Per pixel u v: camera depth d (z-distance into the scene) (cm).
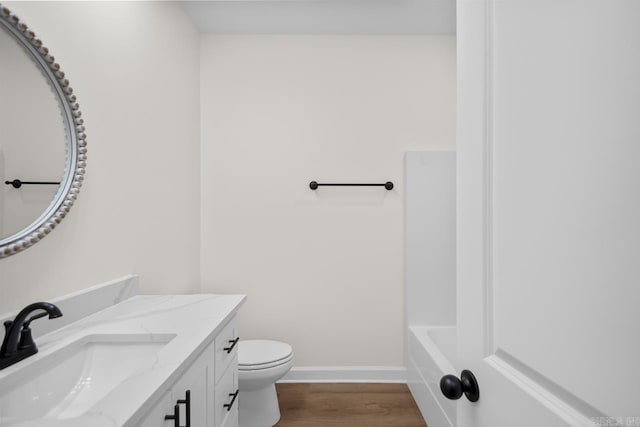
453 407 156
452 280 249
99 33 137
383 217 256
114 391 70
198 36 250
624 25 35
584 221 39
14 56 97
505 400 54
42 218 106
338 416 207
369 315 255
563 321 42
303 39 256
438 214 249
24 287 101
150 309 133
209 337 105
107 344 105
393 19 238
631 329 34
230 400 134
